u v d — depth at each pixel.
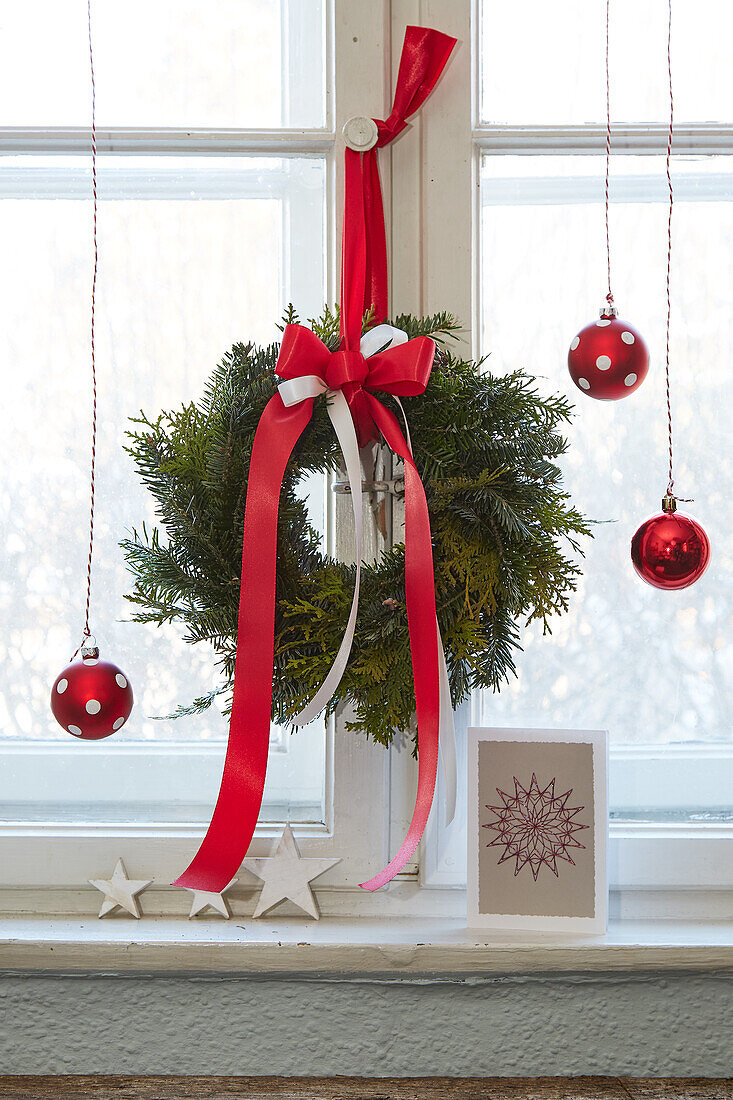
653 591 1.10
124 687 0.93
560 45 1.10
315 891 1.06
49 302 1.11
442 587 0.91
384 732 0.92
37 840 1.06
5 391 1.11
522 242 1.10
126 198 1.10
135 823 1.08
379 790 1.06
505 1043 0.96
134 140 1.09
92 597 1.10
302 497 1.09
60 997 0.97
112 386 1.10
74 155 1.10
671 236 1.11
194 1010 0.97
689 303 1.11
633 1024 0.97
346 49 1.06
